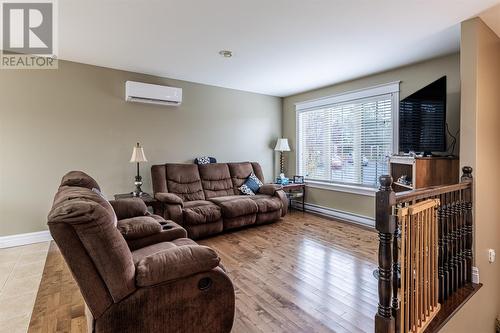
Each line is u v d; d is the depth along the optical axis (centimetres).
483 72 252
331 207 492
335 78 441
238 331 177
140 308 137
